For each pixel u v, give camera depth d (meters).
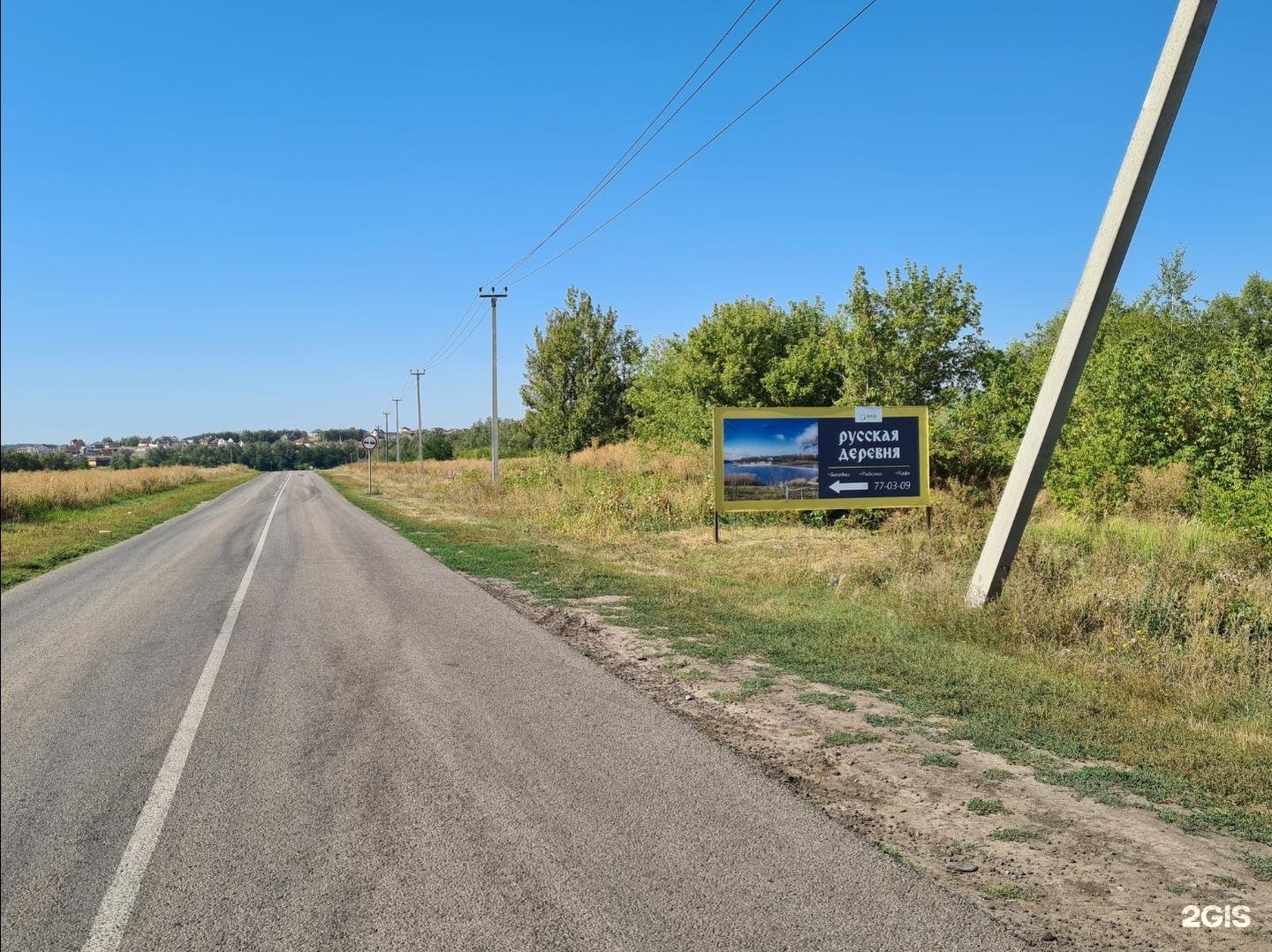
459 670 8.18
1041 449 9.59
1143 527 15.23
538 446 63.06
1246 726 6.42
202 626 10.78
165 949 3.53
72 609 12.53
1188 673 7.51
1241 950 3.42
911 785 5.25
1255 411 16.52
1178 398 17.64
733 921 3.65
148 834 4.66
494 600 12.33
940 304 22.02
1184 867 4.16
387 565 16.50
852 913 3.70
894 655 8.48
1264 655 7.79
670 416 40.94
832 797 5.07
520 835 4.54
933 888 3.93
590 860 4.23
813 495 18.84
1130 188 8.75
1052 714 6.59
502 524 25.61
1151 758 5.61
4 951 3.54
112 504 41.12
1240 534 13.40
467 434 113.31
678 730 6.28
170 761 5.81
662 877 4.05
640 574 14.76
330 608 11.84
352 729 6.43
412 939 3.56
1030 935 3.53
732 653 8.77
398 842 4.50
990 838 4.50
